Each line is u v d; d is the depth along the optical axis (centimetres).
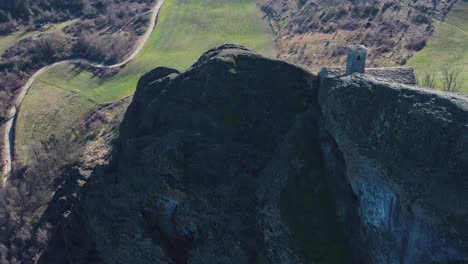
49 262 5894
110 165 6034
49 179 7400
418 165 3853
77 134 8469
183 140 5122
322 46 8638
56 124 9038
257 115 5222
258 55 5562
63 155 7725
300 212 4441
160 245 4894
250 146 5041
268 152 5003
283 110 5216
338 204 4462
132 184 5197
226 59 5512
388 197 3984
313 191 4553
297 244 4288
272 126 5147
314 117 5028
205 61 5744
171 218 4934
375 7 9388
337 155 4628
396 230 3959
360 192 4312
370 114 4300
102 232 5231
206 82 5462
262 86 5344
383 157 4084
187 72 5800
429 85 6144
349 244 4300
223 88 5344
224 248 4572
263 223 4553
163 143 5166
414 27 8500
